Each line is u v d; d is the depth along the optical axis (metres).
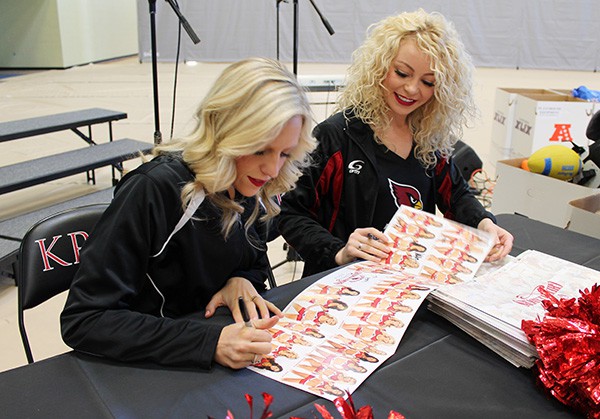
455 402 0.79
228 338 0.86
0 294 2.42
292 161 1.06
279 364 0.86
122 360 0.86
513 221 1.57
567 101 3.37
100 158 3.43
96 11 9.26
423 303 1.08
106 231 0.95
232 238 1.12
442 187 1.68
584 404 0.77
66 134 4.92
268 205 1.18
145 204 0.98
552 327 0.83
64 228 1.31
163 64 8.69
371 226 1.63
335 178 1.60
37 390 0.79
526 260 1.19
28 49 8.45
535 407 0.79
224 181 0.95
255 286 1.22
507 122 3.68
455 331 0.99
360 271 1.16
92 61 9.25
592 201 1.84
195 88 6.76
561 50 8.77
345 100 1.63
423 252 1.23
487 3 8.59
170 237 1.02
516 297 1.01
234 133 0.91
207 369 0.84
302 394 0.79
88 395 0.78
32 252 1.26
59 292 1.31
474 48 8.80
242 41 8.59
